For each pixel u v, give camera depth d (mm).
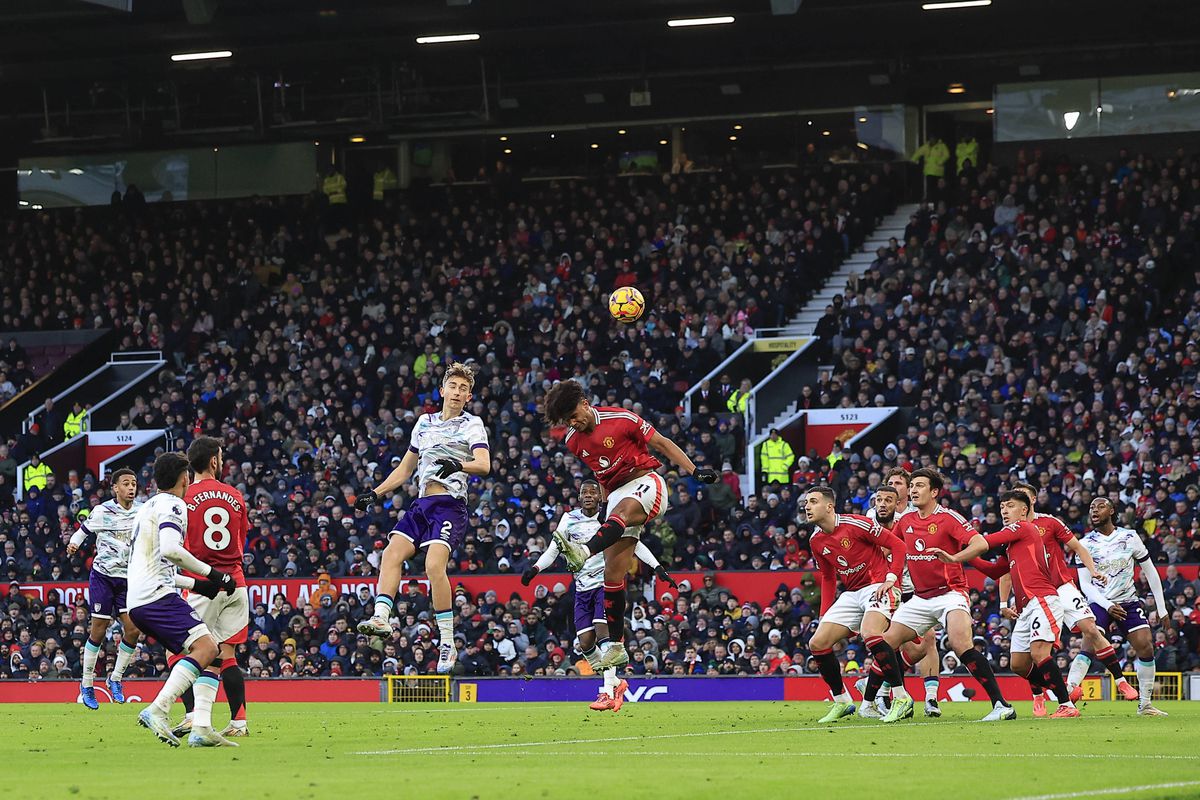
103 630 24078
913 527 18656
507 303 48438
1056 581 20469
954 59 50000
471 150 55062
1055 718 19391
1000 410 37844
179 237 54562
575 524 21719
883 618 18156
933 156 49781
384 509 37875
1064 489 33438
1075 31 48000
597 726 18578
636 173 53500
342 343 46875
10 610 36781
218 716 21953
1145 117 49219
